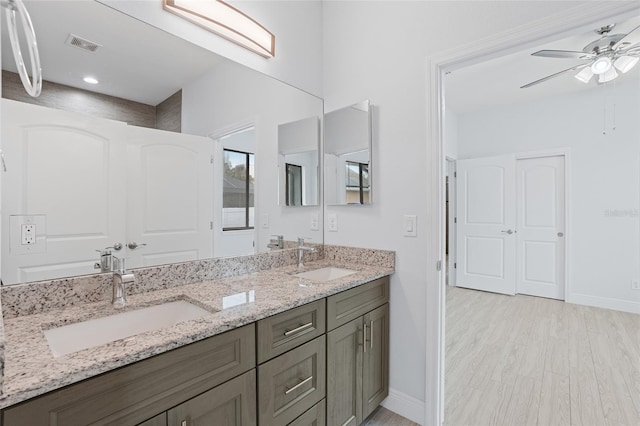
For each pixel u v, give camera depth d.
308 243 2.12
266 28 1.85
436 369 1.69
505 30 1.47
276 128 1.93
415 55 1.77
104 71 1.24
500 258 4.30
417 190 1.76
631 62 2.60
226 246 1.68
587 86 3.71
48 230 1.10
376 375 1.75
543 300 3.99
